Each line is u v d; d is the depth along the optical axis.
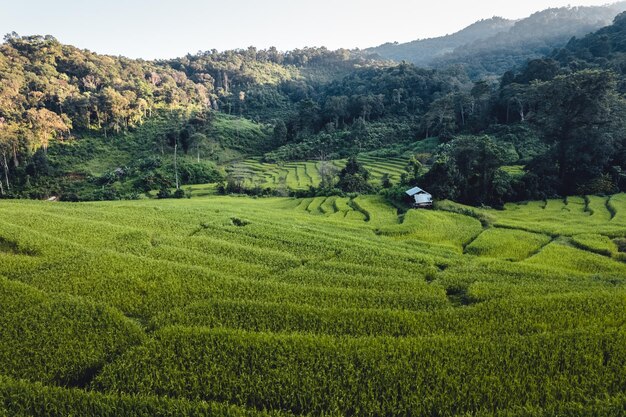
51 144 125.00
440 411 15.72
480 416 15.32
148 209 53.38
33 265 30.17
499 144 100.69
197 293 26.75
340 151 135.62
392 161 115.19
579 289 28.38
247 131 159.50
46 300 24.52
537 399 16.25
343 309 24.12
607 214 57.78
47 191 95.25
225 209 57.81
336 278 30.55
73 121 138.62
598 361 18.48
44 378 17.77
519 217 58.84
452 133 124.94
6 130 111.38
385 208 65.31
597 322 22.28
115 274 29.02
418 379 17.30
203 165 114.00
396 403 16.22
